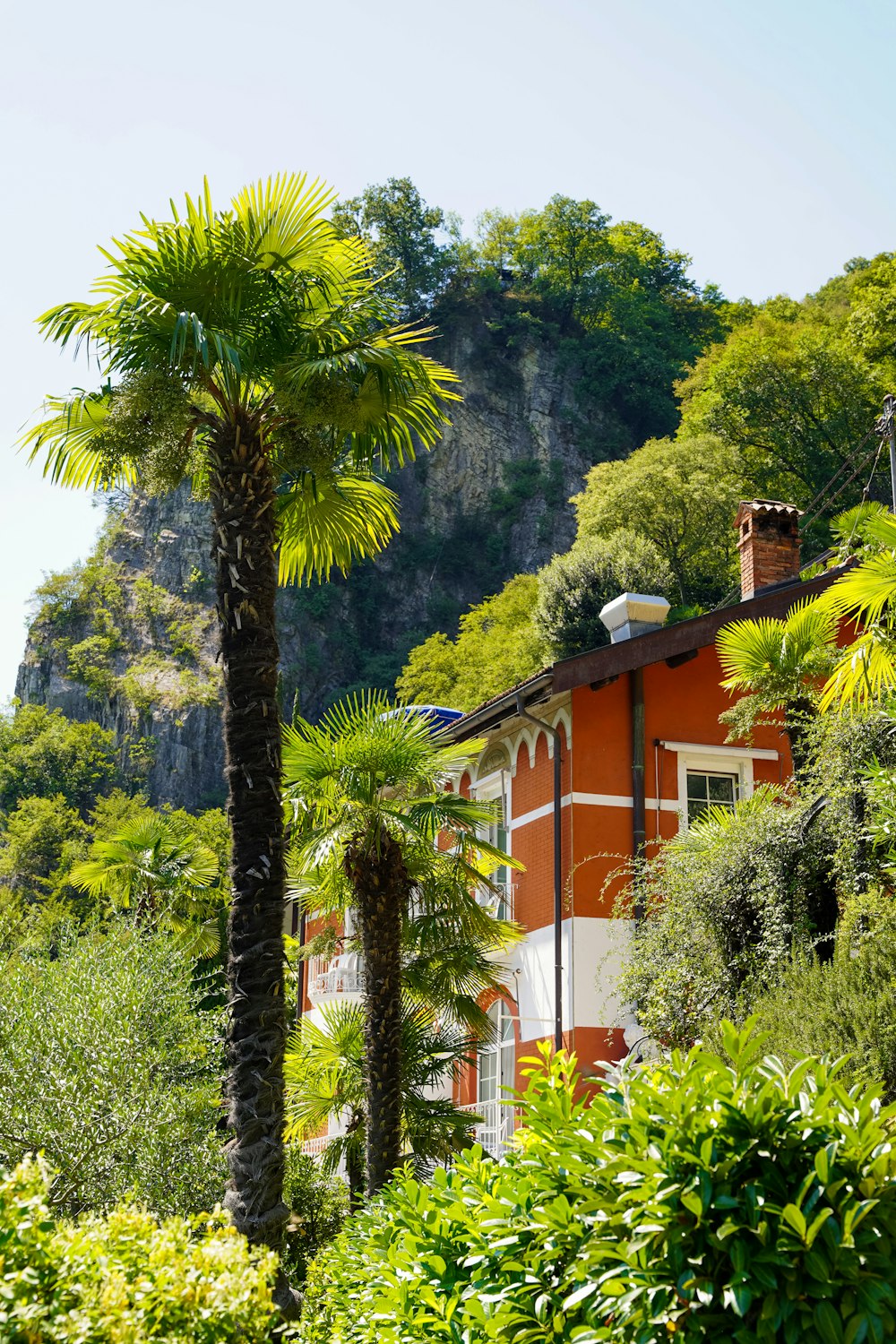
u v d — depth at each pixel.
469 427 140.25
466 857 15.51
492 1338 5.38
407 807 14.05
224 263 11.41
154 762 124.75
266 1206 9.95
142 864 25.23
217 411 12.34
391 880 13.90
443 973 15.26
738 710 14.44
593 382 141.12
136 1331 4.95
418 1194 6.72
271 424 11.41
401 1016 14.22
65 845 92.19
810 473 59.50
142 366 11.75
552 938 17.88
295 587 131.62
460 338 143.62
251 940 10.39
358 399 11.74
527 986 18.52
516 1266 5.40
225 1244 5.95
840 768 11.74
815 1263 4.55
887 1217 4.66
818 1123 4.81
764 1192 4.73
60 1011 14.14
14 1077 13.64
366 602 134.38
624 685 18.30
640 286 147.38
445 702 67.44
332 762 13.55
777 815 12.87
